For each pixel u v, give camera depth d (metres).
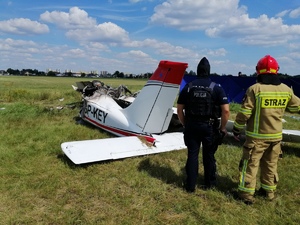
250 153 3.13
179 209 3.02
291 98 3.09
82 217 2.83
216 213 2.98
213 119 3.28
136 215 2.90
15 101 12.16
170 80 4.89
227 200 3.25
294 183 3.70
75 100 12.34
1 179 3.66
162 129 5.23
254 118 3.07
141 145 4.74
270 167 3.22
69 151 4.25
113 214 2.91
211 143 3.33
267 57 3.09
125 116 5.63
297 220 2.87
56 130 6.30
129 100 7.38
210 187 3.54
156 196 3.30
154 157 4.57
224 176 3.95
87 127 6.69
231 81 13.38
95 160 4.11
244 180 3.17
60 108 9.35
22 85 29.34
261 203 3.19
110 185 3.58
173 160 4.53
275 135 3.07
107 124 6.00
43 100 12.72
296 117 9.01
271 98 2.98
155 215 2.91
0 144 5.10
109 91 7.71
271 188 3.25
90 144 4.55
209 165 3.47
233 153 4.93
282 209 3.06
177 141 5.18
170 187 3.55
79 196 3.29
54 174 3.84
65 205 3.08
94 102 6.63
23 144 5.16
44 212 2.91
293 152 5.07
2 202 3.08
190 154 3.38
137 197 3.29
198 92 3.19
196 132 3.29
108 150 4.43
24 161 4.31
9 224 2.67
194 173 3.38
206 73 3.29
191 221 2.80
